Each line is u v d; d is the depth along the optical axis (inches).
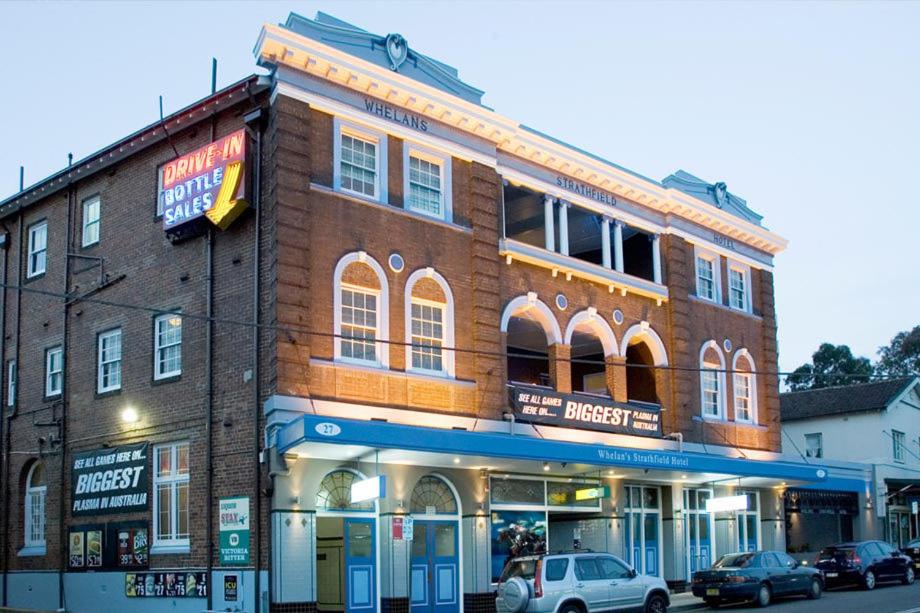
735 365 1385.3
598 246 1321.4
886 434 1754.4
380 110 964.0
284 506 831.1
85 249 1077.8
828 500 1569.9
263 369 863.7
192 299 944.9
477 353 1003.3
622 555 1137.4
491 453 892.0
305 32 919.0
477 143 1051.3
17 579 1077.1
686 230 1321.4
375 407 900.6
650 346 1258.6
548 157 1120.2
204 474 899.4
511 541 1027.9
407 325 951.0
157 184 1008.2
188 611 885.8
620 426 1160.2
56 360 1100.5
